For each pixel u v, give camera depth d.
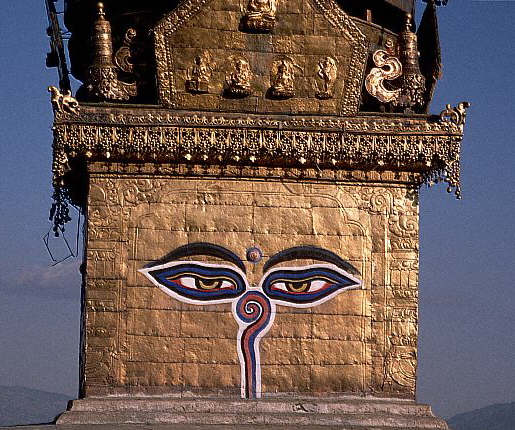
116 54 27.67
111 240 25.97
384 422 24.81
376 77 27.17
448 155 26.25
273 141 25.97
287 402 25.16
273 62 26.58
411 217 26.53
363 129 26.19
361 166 26.45
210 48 26.50
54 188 27.23
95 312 25.67
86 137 25.72
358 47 26.69
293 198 26.34
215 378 25.53
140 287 25.81
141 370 25.50
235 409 24.94
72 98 25.80
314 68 26.66
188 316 25.73
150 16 28.53
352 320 26.03
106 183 26.16
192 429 23.36
